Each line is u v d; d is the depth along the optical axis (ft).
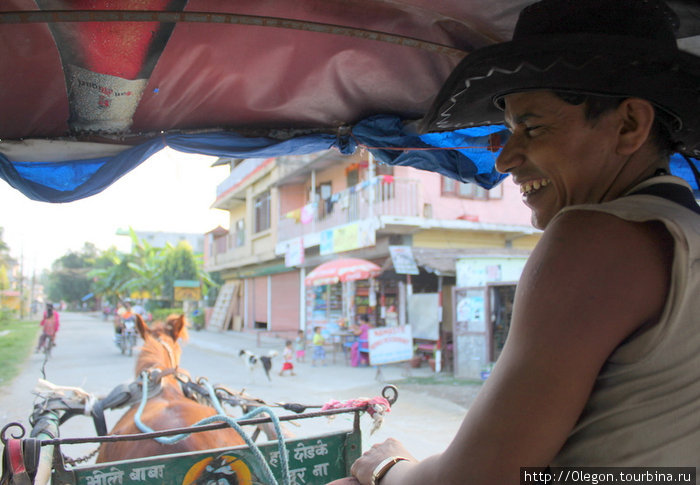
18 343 73.97
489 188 9.75
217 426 6.97
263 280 83.51
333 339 49.67
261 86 7.66
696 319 2.71
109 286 143.64
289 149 9.58
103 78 6.98
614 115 3.33
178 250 111.65
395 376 39.86
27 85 7.05
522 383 2.72
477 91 4.26
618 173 3.38
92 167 9.32
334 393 34.37
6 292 155.12
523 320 2.87
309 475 7.85
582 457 2.88
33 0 5.22
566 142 3.42
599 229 2.86
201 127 8.96
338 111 8.79
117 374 43.93
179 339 14.37
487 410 2.79
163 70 6.91
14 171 8.74
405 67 7.25
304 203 71.56
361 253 55.42
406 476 3.23
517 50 3.40
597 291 2.72
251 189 82.89
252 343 70.08
